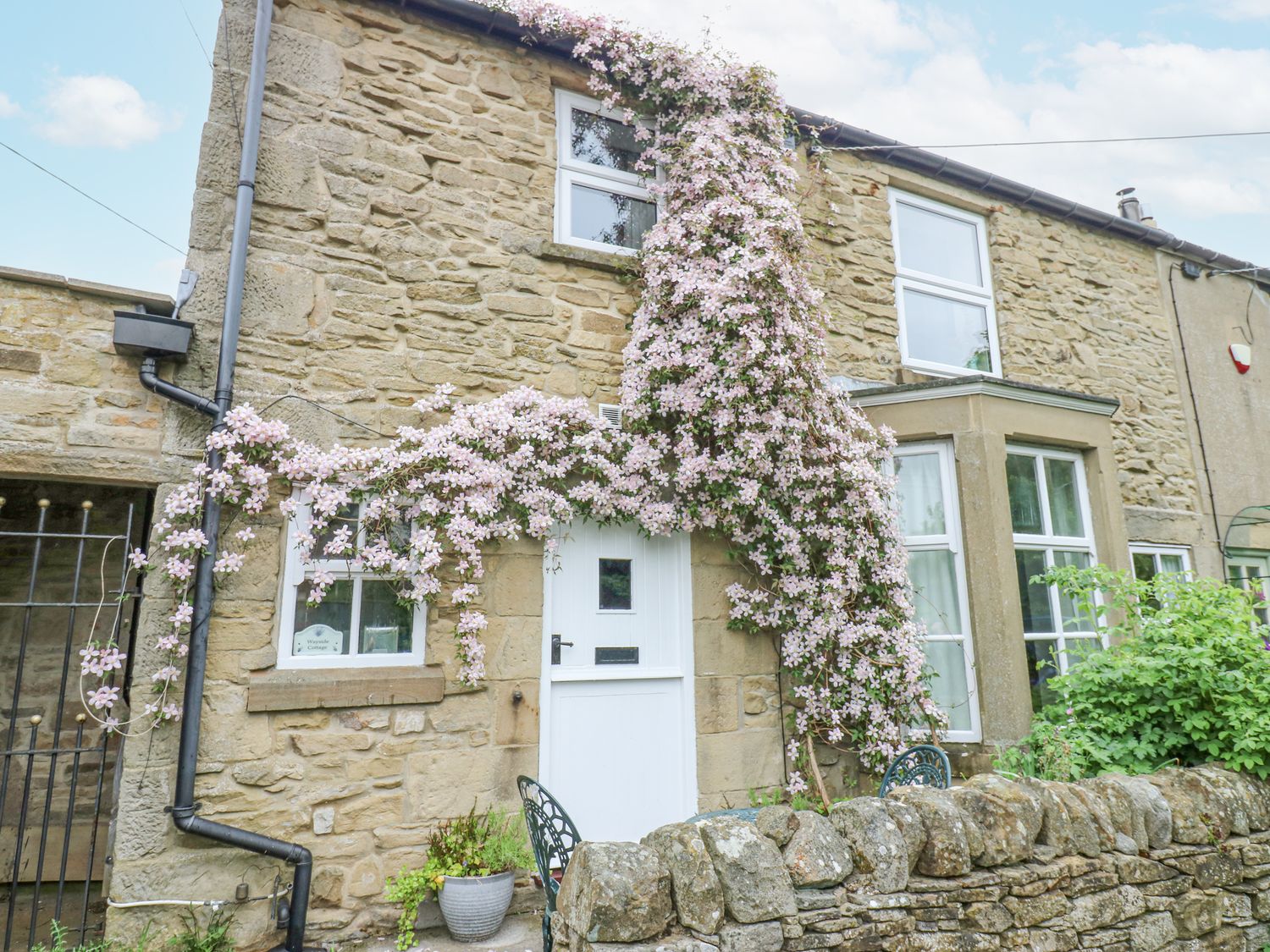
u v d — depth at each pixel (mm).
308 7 4156
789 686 4523
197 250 3668
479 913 3320
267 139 3898
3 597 4832
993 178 6348
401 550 3791
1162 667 3457
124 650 4211
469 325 4223
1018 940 2516
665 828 2363
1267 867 3195
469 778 3738
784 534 4391
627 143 5172
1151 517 6488
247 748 3365
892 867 2410
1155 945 2793
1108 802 2955
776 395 4332
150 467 3414
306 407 3750
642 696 4277
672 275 4477
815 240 5559
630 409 4379
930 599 4988
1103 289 6973
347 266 3980
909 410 5090
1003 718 4516
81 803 4734
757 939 2150
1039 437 5176
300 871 3275
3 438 3197
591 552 4320
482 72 4602
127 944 3057
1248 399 7578
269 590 3539
